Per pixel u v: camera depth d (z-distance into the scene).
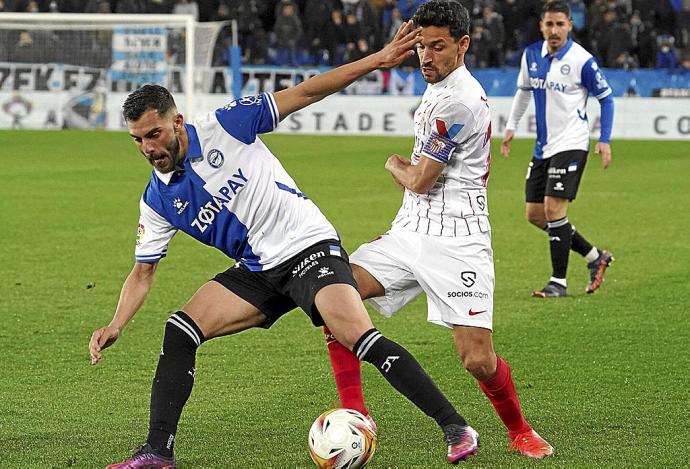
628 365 23.27
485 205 17.83
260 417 19.53
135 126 15.56
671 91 81.94
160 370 16.41
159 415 16.16
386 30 86.88
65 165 63.69
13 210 46.72
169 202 16.56
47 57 82.19
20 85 82.94
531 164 32.28
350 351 16.75
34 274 33.44
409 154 71.00
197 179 16.27
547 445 17.30
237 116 16.34
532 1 85.12
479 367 17.22
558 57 31.59
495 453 17.36
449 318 17.34
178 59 81.81
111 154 69.69
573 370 22.89
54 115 83.19
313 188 55.06
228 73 82.94
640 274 34.03
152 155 15.77
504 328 26.88
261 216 16.61
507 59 85.81
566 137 31.36
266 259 16.80
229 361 23.66
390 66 16.86
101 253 37.12
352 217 45.53
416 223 17.77
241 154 16.41
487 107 17.45
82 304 29.42
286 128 86.19
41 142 75.62
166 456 16.05
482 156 17.61
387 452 17.41
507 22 85.62
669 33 86.19
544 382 21.95
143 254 17.11
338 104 85.38
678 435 18.30
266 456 17.25
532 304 29.81
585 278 33.69
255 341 25.47
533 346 25.05
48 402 20.45
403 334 26.34
